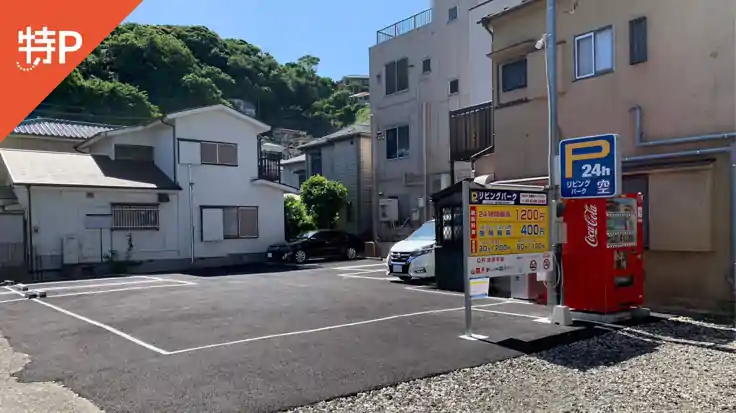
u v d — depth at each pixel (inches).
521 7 435.8
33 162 682.2
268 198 845.8
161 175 756.0
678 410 160.9
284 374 197.2
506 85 462.0
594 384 185.9
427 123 821.9
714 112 319.0
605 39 379.9
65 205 654.5
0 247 613.6
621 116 367.6
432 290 428.1
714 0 319.9
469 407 164.7
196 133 772.6
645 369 203.3
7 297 433.4
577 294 290.8
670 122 340.2
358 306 351.9
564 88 404.5
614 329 268.4
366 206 977.5
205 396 174.2
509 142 453.7
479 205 257.3
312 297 400.2
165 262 727.7
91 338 267.7
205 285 501.4
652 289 342.3
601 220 281.1
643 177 349.4
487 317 305.1
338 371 200.1
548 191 288.2
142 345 249.3
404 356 220.7
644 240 345.1
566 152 286.0
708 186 313.3
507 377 193.8
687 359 216.4
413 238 505.7
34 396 177.9
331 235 836.0
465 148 576.7
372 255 863.1
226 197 797.9
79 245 660.7
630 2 363.9
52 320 322.3
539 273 283.7
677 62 337.1
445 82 798.5
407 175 845.2
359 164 976.9
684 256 327.3
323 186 925.8
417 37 845.8
